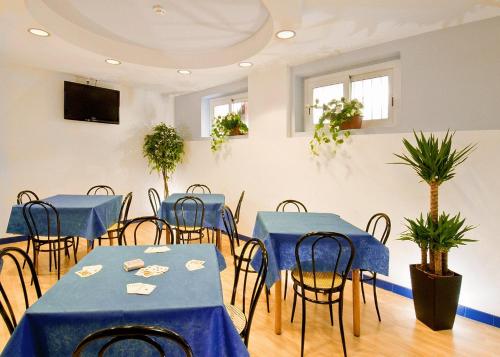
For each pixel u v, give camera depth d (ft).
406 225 8.46
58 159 14.70
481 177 7.74
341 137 10.75
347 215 10.56
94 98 15.48
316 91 12.59
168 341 3.82
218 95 17.01
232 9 8.59
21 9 7.93
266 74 13.23
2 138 12.95
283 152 12.66
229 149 15.26
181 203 11.44
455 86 8.71
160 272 5.02
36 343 3.67
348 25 8.71
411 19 8.34
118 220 11.82
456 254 8.16
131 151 17.60
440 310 7.32
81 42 10.27
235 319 5.49
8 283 9.25
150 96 18.28
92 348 3.71
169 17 9.10
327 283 6.66
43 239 9.70
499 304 7.55
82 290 4.31
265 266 5.33
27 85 13.52
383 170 9.58
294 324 7.59
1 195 12.97
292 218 8.72
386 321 7.80
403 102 9.70
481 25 8.28
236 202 14.98
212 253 6.05
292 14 7.63
